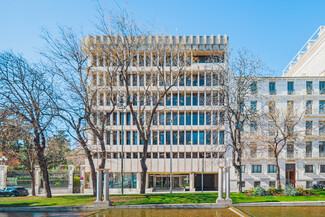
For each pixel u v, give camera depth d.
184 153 40.88
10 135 22.00
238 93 23.25
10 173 36.91
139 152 41.59
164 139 41.22
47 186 22.41
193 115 42.00
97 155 39.91
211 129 38.94
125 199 19.14
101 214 15.06
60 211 16.91
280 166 37.09
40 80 20.80
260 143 32.06
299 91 37.84
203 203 17.42
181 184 41.66
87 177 41.59
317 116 36.78
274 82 38.25
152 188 39.06
